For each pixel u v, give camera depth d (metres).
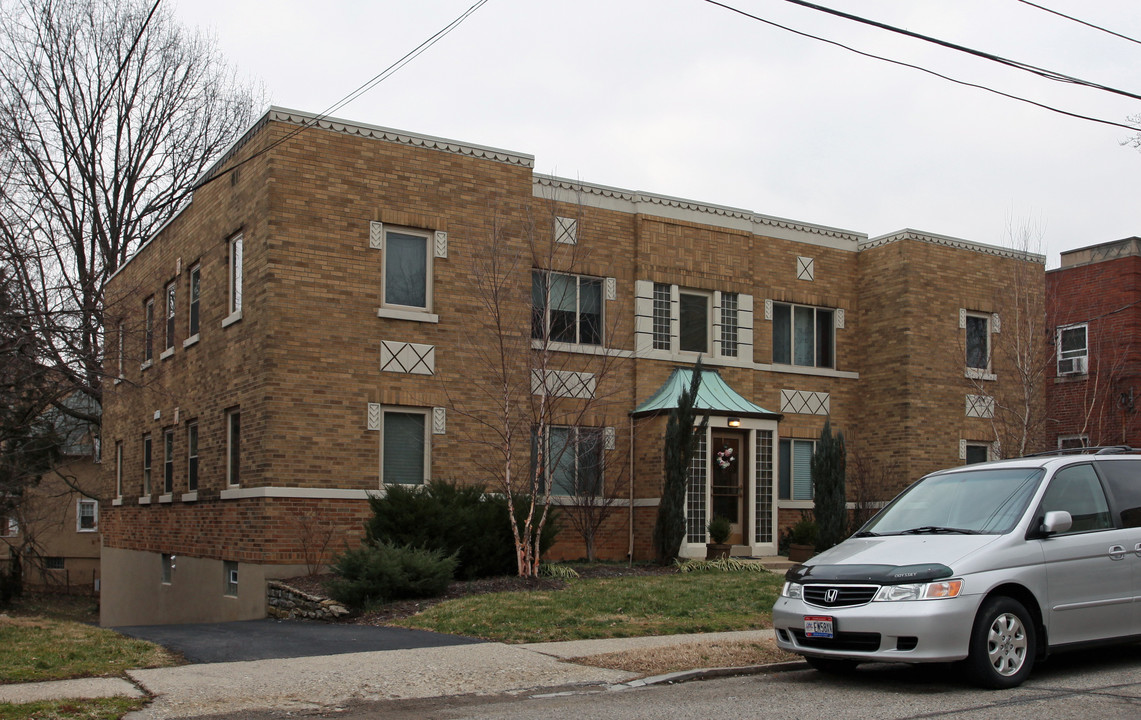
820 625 9.37
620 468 22.22
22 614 31.17
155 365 24.48
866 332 26.83
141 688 9.30
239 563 18.58
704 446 21.83
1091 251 31.48
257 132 18.84
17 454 27.06
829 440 22.12
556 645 11.79
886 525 10.75
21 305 18.50
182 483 22.41
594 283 22.70
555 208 19.91
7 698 8.73
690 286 23.81
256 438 18.17
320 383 18.36
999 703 8.57
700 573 18.77
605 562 20.78
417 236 19.72
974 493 10.48
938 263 26.39
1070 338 31.91
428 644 12.00
